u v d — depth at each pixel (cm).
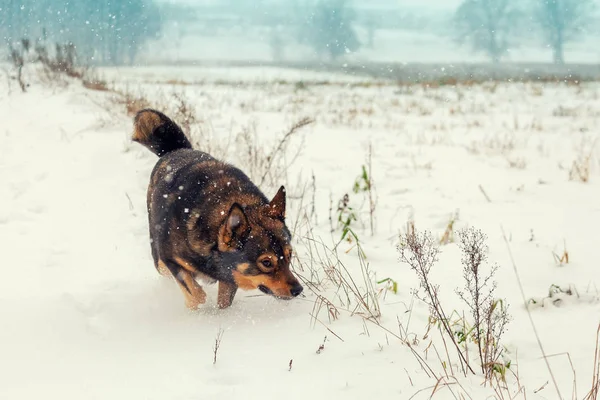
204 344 453
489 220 790
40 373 400
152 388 380
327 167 1077
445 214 814
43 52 1584
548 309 511
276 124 1515
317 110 1909
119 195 823
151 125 627
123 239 684
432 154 1240
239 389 379
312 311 512
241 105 1819
